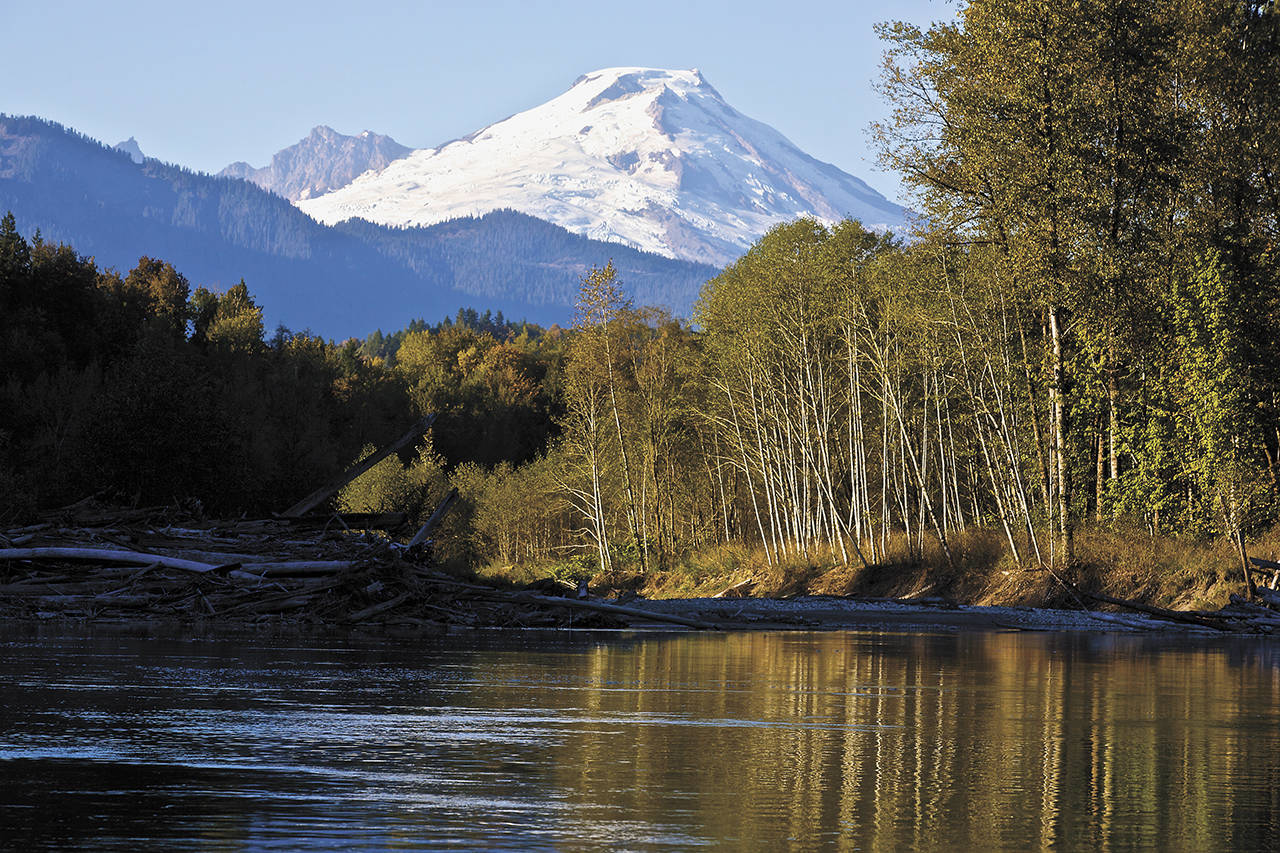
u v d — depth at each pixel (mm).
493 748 12289
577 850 8031
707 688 19094
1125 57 56062
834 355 82500
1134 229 56875
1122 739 13797
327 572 36531
